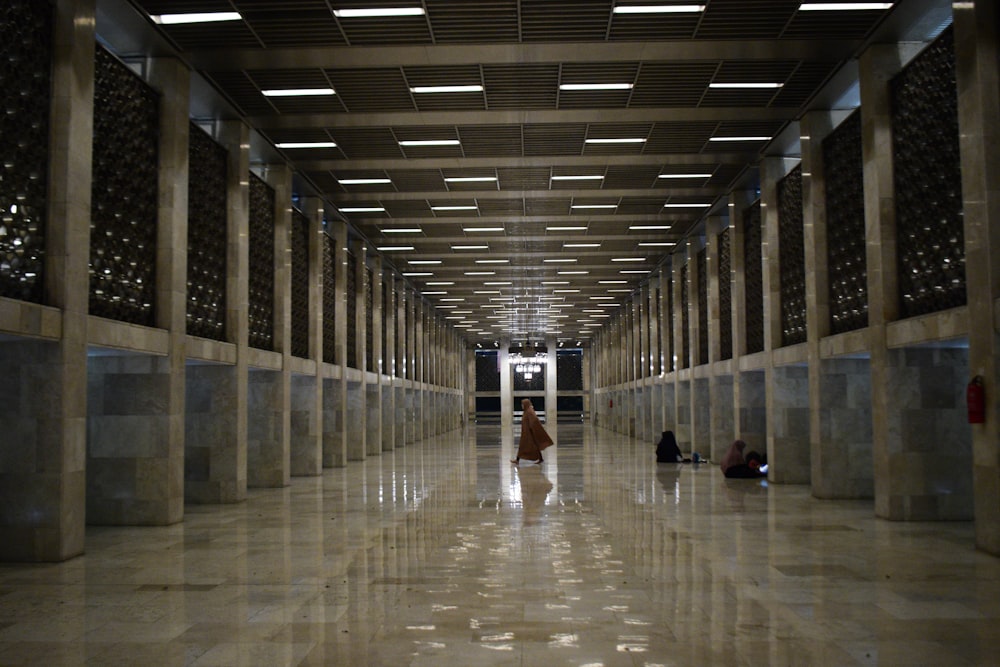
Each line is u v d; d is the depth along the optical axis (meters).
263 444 19.02
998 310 9.91
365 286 30.59
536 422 25.92
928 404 13.22
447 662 5.97
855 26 12.76
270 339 19.38
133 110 13.08
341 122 16.78
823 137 16.56
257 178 18.73
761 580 8.66
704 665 5.86
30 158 10.12
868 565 9.45
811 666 5.82
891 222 13.45
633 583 8.55
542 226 27.23
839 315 16.05
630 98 15.57
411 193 22.69
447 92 15.16
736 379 22.53
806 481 18.92
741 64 14.08
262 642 6.51
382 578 8.87
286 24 12.37
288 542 11.29
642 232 28.45
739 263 22.61
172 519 13.20
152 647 6.40
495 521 13.12
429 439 46.22
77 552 10.39
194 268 15.16
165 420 13.29
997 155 10.10
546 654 6.14
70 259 10.37
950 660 5.94
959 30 10.67
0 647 6.43
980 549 10.37
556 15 12.11
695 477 20.88
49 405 10.16
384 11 11.92
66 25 10.56
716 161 20.00
